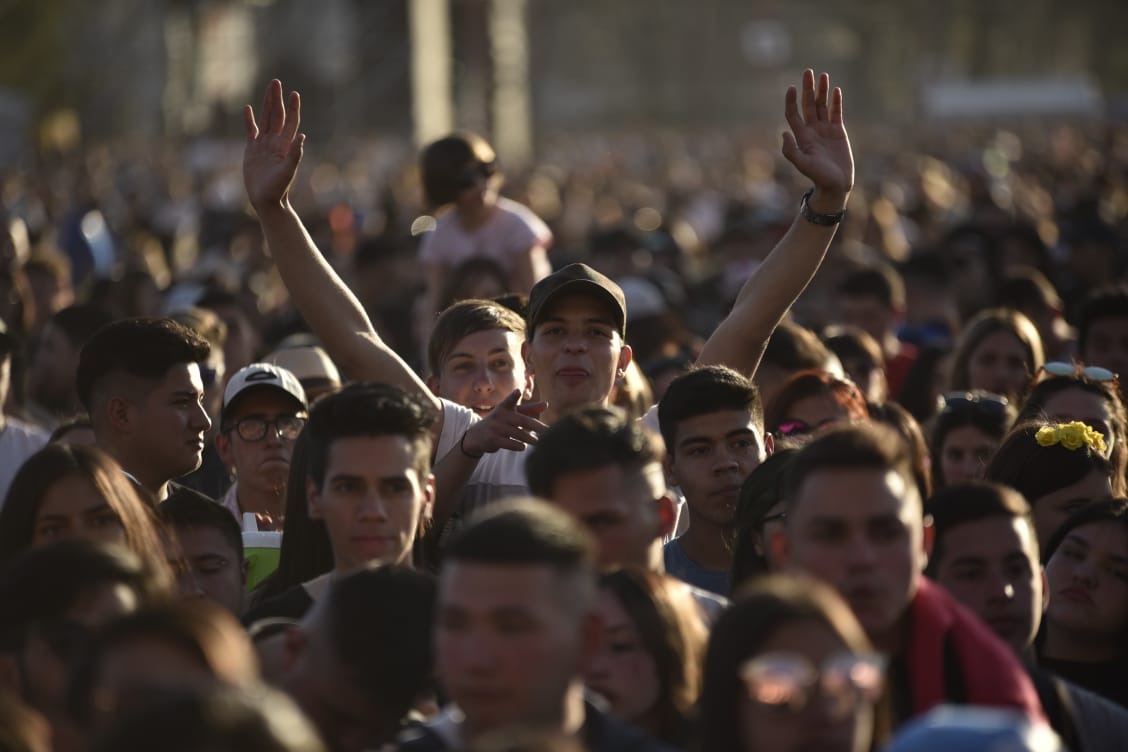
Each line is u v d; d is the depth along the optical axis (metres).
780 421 21.69
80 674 10.76
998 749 9.47
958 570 14.99
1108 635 17.00
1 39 156.12
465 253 34.38
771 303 19.84
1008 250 44.88
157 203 96.94
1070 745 13.92
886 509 12.78
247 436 20.59
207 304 31.77
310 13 180.88
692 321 41.59
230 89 199.00
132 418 19.84
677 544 18.55
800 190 105.81
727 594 18.08
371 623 12.47
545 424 19.48
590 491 14.16
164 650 10.67
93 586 12.69
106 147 151.38
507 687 11.20
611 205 85.88
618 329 19.58
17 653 12.62
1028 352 27.64
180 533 17.03
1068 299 40.53
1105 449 19.95
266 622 14.45
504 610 11.20
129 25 177.50
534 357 19.58
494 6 193.38
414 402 15.71
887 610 12.77
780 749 10.79
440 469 18.56
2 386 23.28
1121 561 16.88
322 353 24.72
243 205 83.50
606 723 12.12
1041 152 145.75
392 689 12.46
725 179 128.88
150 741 8.88
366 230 65.88
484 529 11.41
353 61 179.75
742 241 48.62
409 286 42.44
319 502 15.73
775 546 14.75
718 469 17.92
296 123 19.50
